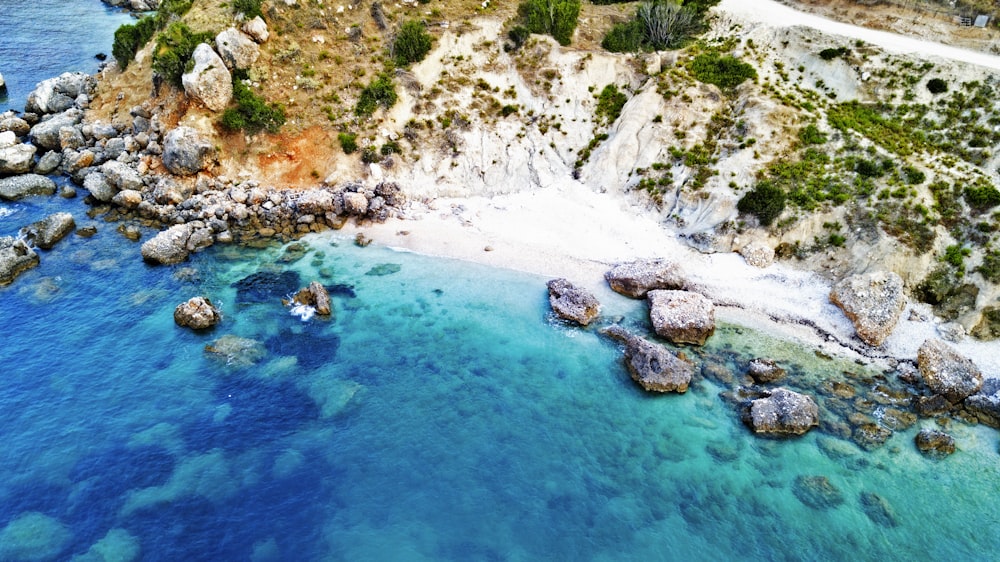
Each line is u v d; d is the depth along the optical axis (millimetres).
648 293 42250
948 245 41094
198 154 49750
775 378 36062
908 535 27719
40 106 60406
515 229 49062
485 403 34125
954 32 52438
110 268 42625
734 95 52312
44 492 27766
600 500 29000
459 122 55219
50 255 43281
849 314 39750
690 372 35719
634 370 36094
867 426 33156
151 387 33625
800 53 53406
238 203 49094
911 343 38656
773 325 40469
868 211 43125
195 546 25984
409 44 56250
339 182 51875
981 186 42469
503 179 53531
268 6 54750
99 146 53688
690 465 30984
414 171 53344
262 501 28094
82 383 33500
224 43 51469
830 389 35594
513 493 29109
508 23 60031
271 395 33688
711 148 49812
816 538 27531
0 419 31031
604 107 55438
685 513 28562
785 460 31438
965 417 33938
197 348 36500
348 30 57344
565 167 53938
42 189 50031
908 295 40875
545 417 33438
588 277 44656
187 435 31016
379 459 30469
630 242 47531
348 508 28031
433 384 35188
